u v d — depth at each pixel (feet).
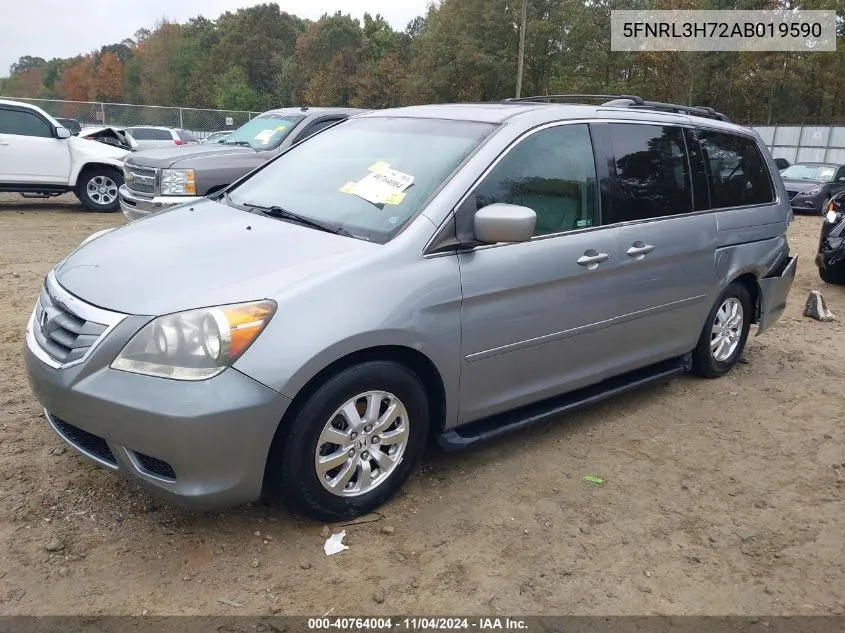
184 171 26.50
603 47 141.38
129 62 276.41
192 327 8.73
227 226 11.44
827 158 106.93
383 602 8.84
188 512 10.39
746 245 16.26
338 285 9.49
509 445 13.28
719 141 15.96
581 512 11.10
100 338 8.95
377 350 9.98
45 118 40.70
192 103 261.44
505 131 11.74
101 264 10.35
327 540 9.96
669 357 15.24
